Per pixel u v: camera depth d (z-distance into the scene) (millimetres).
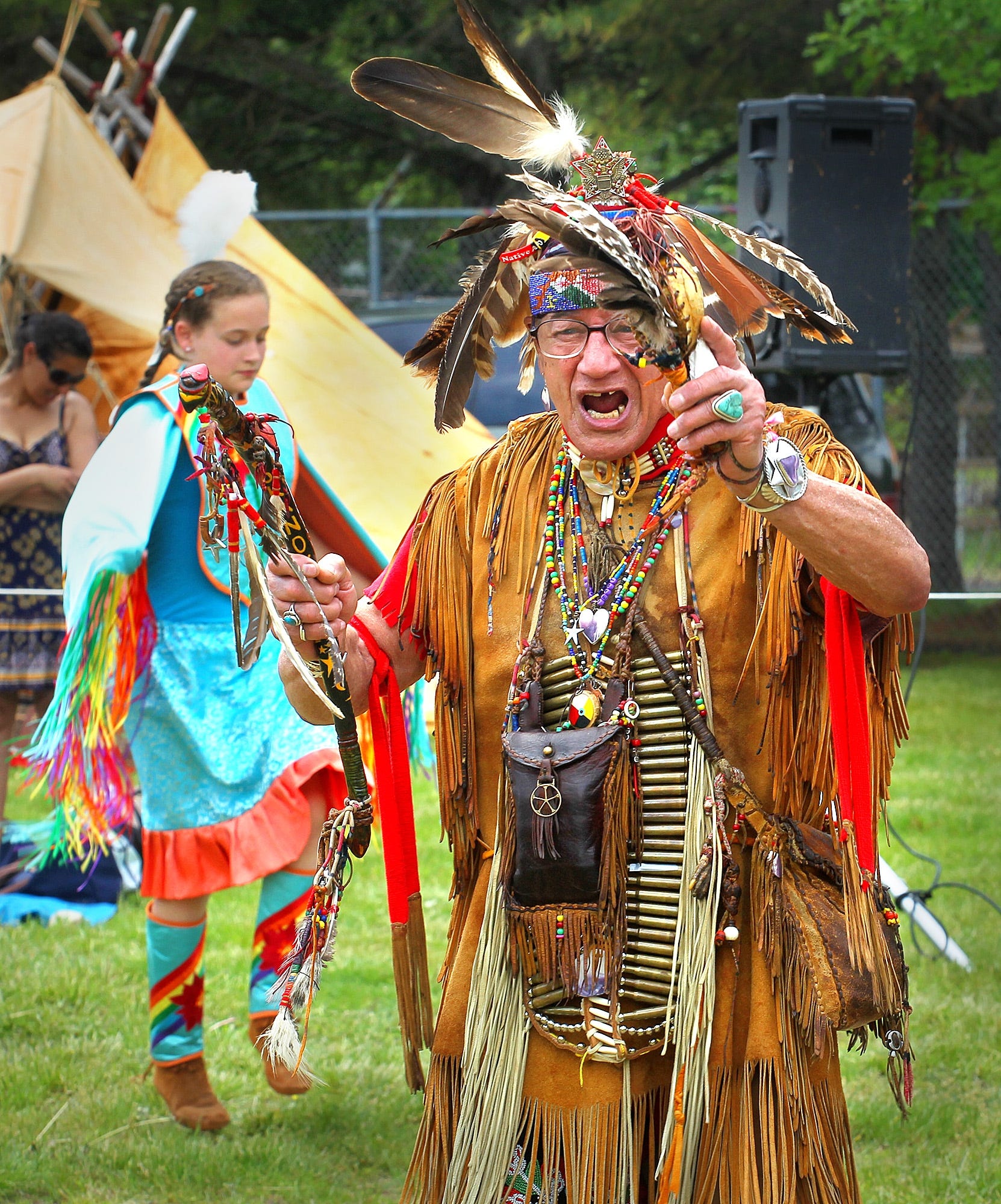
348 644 3035
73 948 6180
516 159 2969
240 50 16906
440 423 3035
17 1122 4582
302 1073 3877
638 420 2789
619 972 2752
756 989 2777
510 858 2867
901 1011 2824
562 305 2736
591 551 2902
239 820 4520
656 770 2816
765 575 2770
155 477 4555
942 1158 4363
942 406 14188
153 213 9938
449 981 3008
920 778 8688
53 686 7195
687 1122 2703
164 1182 4238
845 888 2680
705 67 15117
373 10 17031
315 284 9648
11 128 9508
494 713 2980
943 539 14219
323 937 2938
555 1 15719
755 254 2885
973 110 14734
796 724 2807
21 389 7391
